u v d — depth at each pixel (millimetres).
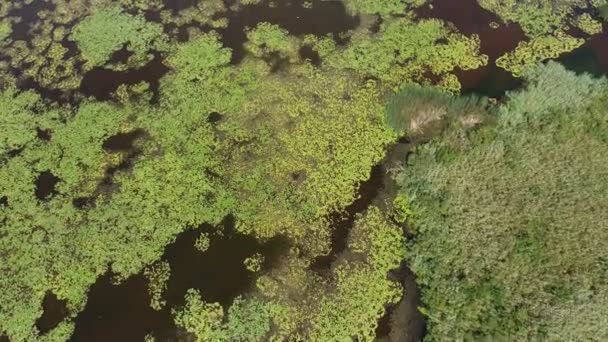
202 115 39719
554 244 31984
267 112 39719
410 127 37906
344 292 31953
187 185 36219
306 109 39719
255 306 31672
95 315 31812
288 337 30688
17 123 39844
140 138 38719
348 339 30500
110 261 33469
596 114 36906
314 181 36344
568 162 35156
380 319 31141
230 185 36281
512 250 31906
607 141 35875
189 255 33750
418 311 31141
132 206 35406
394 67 42094
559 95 38156
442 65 42125
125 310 31938
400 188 35625
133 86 41656
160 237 34250
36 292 32344
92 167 37375
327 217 34938
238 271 33094
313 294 32031
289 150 37750
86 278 32844
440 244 32688
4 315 31516
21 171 37250
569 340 28625
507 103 38031
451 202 34094
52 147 38469
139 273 33125
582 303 29734
